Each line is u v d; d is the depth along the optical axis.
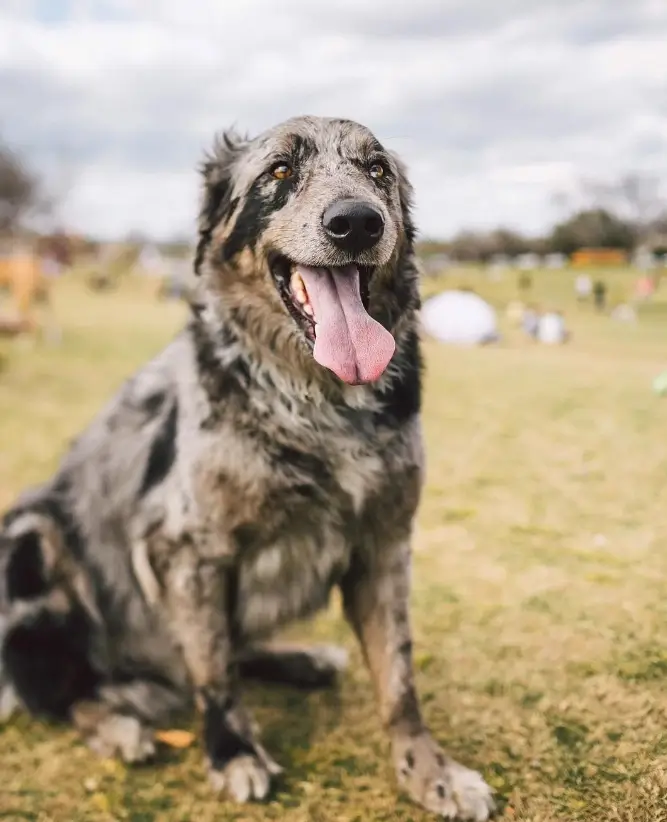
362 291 0.73
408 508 0.74
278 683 0.85
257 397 0.71
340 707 0.80
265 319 0.73
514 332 4.12
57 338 3.74
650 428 1.70
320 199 0.70
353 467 0.71
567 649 0.85
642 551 1.06
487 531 1.16
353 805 0.67
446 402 2.09
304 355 0.72
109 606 0.82
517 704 0.77
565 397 2.10
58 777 0.73
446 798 0.66
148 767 0.73
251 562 0.73
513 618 0.91
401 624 0.73
